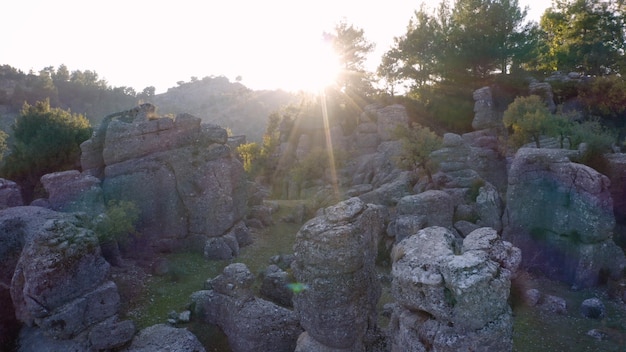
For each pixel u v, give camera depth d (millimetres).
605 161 25422
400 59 56688
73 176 26109
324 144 52344
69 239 16297
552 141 32500
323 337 13383
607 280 21344
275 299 20406
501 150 37312
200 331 17781
